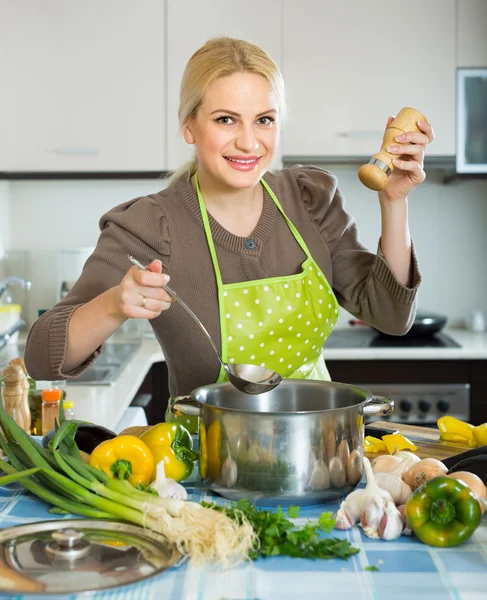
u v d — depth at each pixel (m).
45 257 3.74
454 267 3.77
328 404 1.37
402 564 1.01
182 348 1.68
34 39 3.28
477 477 1.17
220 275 1.65
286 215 1.72
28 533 1.08
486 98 3.31
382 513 1.10
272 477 1.17
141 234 1.63
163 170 3.32
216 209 1.66
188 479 1.35
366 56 3.30
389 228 1.58
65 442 1.30
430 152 3.33
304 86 3.31
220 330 1.65
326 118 3.32
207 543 1.00
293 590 0.94
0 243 3.47
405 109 1.46
